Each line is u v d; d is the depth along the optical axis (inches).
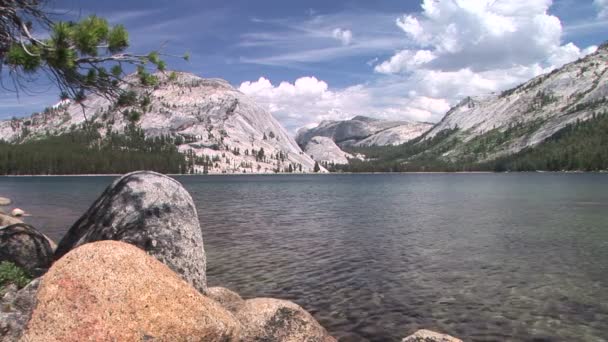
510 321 626.5
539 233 1457.9
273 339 453.1
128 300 269.0
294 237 1369.3
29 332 253.9
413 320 632.4
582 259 1038.4
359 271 916.0
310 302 713.0
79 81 514.3
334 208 2449.6
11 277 496.1
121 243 307.4
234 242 1269.7
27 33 457.4
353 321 627.8
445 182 6899.6
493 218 1911.9
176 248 533.3
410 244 1248.8
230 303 509.4
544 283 825.5
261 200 3139.8
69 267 277.7
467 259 1041.5
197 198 3380.9
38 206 2460.6
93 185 5551.2
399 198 3331.7
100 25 465.1
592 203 2684.5
